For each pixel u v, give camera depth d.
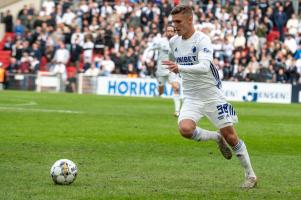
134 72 82.88
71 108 54.28
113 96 75.94
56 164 21.19
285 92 77.12
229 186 21.59
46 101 62.41
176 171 24.48
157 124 42.53
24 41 87.88
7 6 97.88
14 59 86.06
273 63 79.69
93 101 64.88
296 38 85.19
